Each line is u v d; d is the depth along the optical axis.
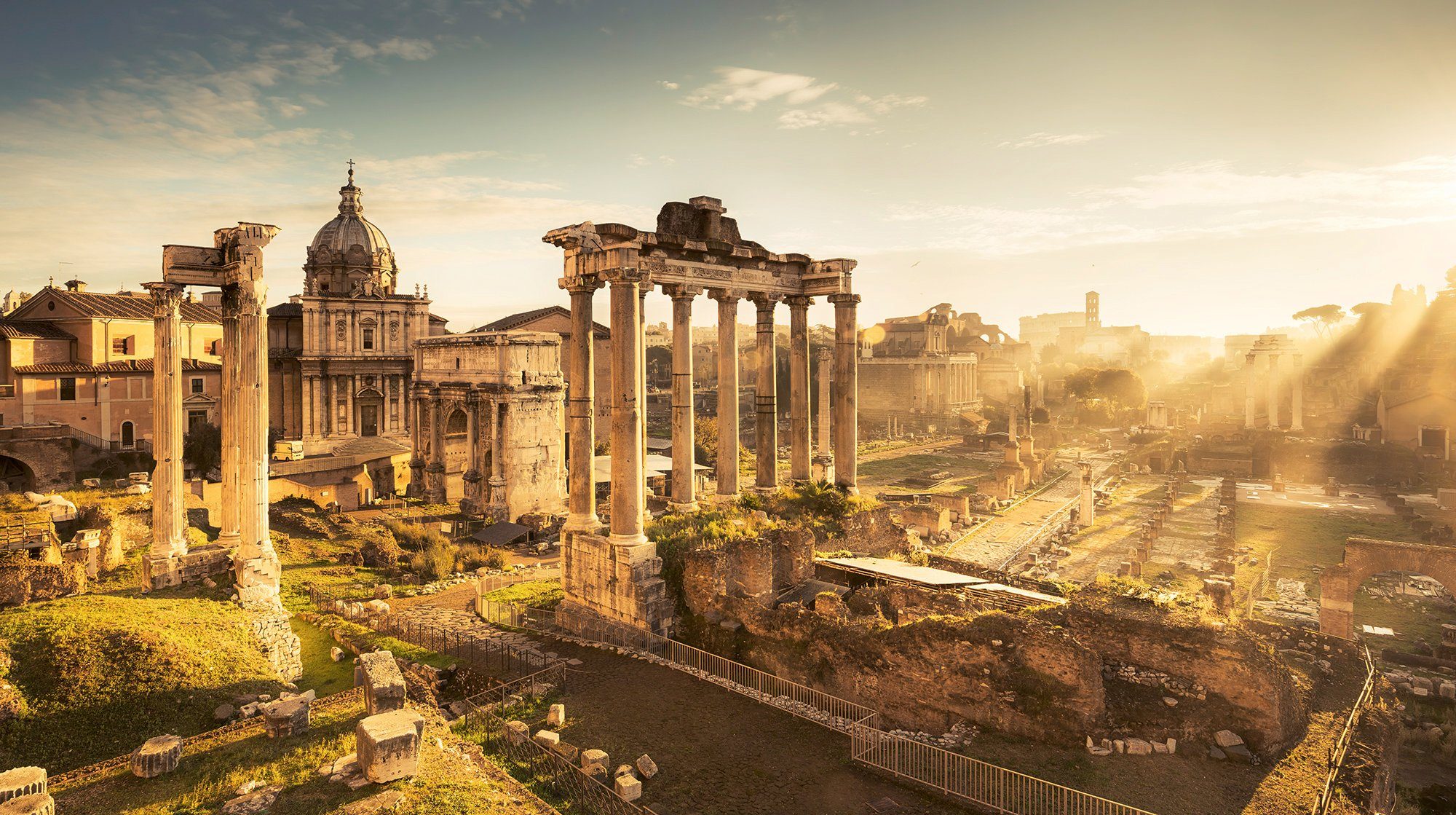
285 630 30.20
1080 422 183.75
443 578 47.41
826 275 41.72
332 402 92.81
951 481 107.50
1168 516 81.81
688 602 30.75
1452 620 45.84
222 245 34.56
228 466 34.75
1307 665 27.03
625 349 31.22
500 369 71.88
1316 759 20.95
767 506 38.78
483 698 26.33
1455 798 26.39
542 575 48.88
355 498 74.50
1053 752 21.47
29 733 20.91
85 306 80.56
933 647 23.84
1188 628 22.80
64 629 24.86
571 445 34.19
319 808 16.11
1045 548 67.75
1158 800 19.20
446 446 79.62
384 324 95.94
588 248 32.47
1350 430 131.12
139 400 81.12
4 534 37.78
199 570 33.22
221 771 17.72
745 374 196.38
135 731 21.75
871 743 22.52
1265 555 62.41
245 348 33.34
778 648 27.38
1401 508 80.19
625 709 25.39
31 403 74.75
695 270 36.78
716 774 21.41
